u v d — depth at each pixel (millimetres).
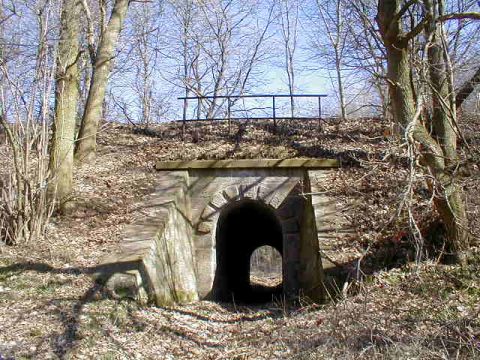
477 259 10117
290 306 12891
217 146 16047
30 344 7812
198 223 14727
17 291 9359
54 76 12211
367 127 17125
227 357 8680
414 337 7535
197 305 12859
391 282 10047
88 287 9938
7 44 10984
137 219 12734
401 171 13156
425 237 10977
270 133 16984
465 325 7730
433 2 9023
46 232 12000
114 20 16906
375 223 11852
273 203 14578
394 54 9797
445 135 10438
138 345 8773
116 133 18141
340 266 10906
